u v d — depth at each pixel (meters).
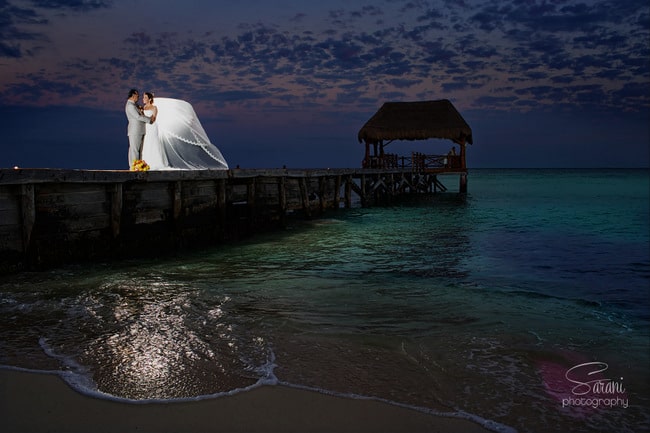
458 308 5.97
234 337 4.61
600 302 6.62
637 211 21.91
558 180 77.88
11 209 6.84
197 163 11.62
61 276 7.14
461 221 17.83
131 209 8.95
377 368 3.95
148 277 7.42
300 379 3.68
